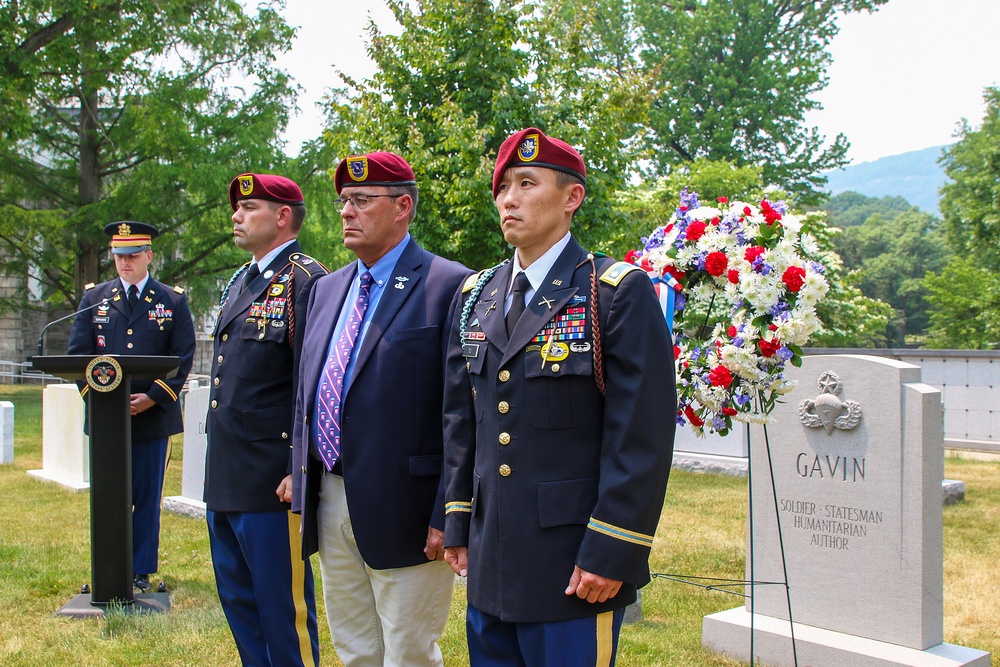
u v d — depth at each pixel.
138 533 5.71
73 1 17.20
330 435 3.29
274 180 4.03
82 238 19.19
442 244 9.86
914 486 4.21
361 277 3.44
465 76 10.43
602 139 10.40
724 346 3.76
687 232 3.95
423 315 3.29
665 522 7.37
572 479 2.44
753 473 4.81
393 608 3.22
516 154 2.61
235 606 3.89
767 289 3.73
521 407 2.50
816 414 4.55
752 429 4.81
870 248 70.81
